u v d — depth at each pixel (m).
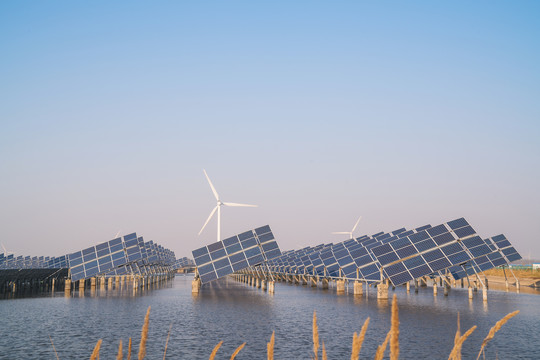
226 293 82.81
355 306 57.53
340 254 86.19
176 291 90.19
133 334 37.00
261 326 41.09
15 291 90.00
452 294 74.38
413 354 28.75
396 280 60.31
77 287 103.69
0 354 29.44
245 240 76.12
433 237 63.75
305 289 93.56
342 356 28.67
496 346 31.22
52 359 27.95
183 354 29.33
